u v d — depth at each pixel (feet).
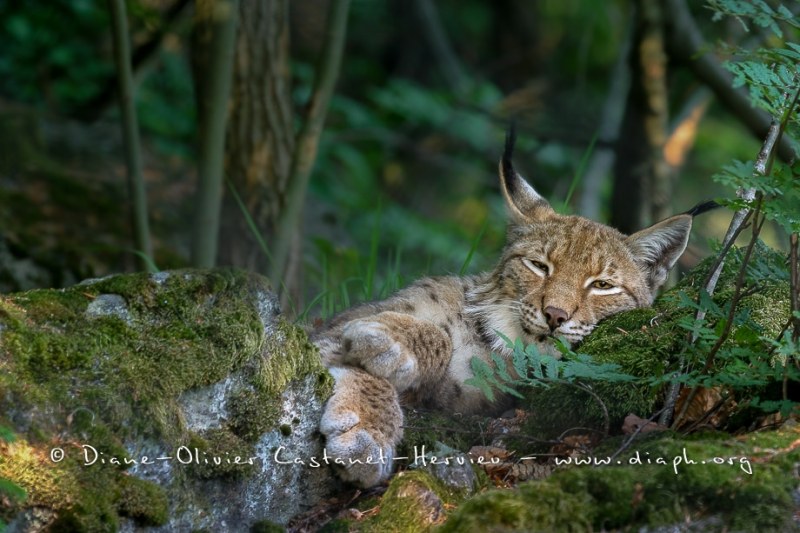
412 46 93.61
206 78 40.70
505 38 97.40
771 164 24.52
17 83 68.59
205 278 24.75
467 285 33.99
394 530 23.34
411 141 85.81
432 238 69.51
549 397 28.25
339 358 28.63
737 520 21.35
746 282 29.78
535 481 22.70
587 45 88.94
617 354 28.73
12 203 55.47
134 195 42.88
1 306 22.36
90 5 67.26
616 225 55.62
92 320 23.31
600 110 89.81
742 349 25.70
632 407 27.30
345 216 69.87
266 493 24.76
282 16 48.96
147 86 71.31
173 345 23.61
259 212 48.29
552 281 32.55
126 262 54.24
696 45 52.95
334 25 42.55
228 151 48.65
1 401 20.90
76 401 21.76
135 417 22.29
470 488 24.90
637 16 53.78
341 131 80.38
